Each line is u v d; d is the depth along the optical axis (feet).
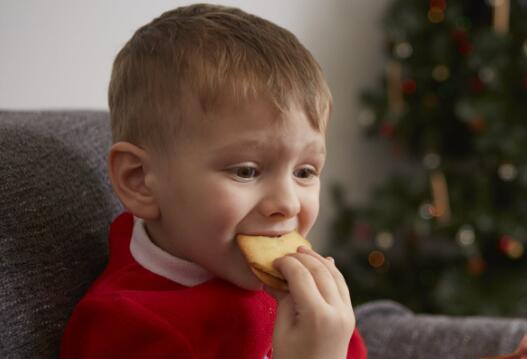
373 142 9.32
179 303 2.62
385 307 4.22
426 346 3.83
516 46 7.57
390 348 3.90
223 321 2.68
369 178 9.37
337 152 8.96
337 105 8.85
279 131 2.48
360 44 8.98
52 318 2.74
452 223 7.69
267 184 2.53
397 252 9.09
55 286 2.80
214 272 2.69
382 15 9.15
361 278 8.20
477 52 7.46
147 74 2.65
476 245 7.76
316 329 2.34
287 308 2.45
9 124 3.04
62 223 2.93
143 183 2.69
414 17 7.99
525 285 7.62
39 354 2.64
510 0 7.79
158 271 2.77
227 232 2.53
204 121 2.48
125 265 2.87
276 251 2.53
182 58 2.58
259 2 7.63
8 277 2.62
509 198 7.97
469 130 8.02
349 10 8.80
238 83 2.48
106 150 3.48
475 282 7.72
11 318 2.57
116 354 2.50
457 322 3.93
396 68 8.26
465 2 8.12
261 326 2.79
